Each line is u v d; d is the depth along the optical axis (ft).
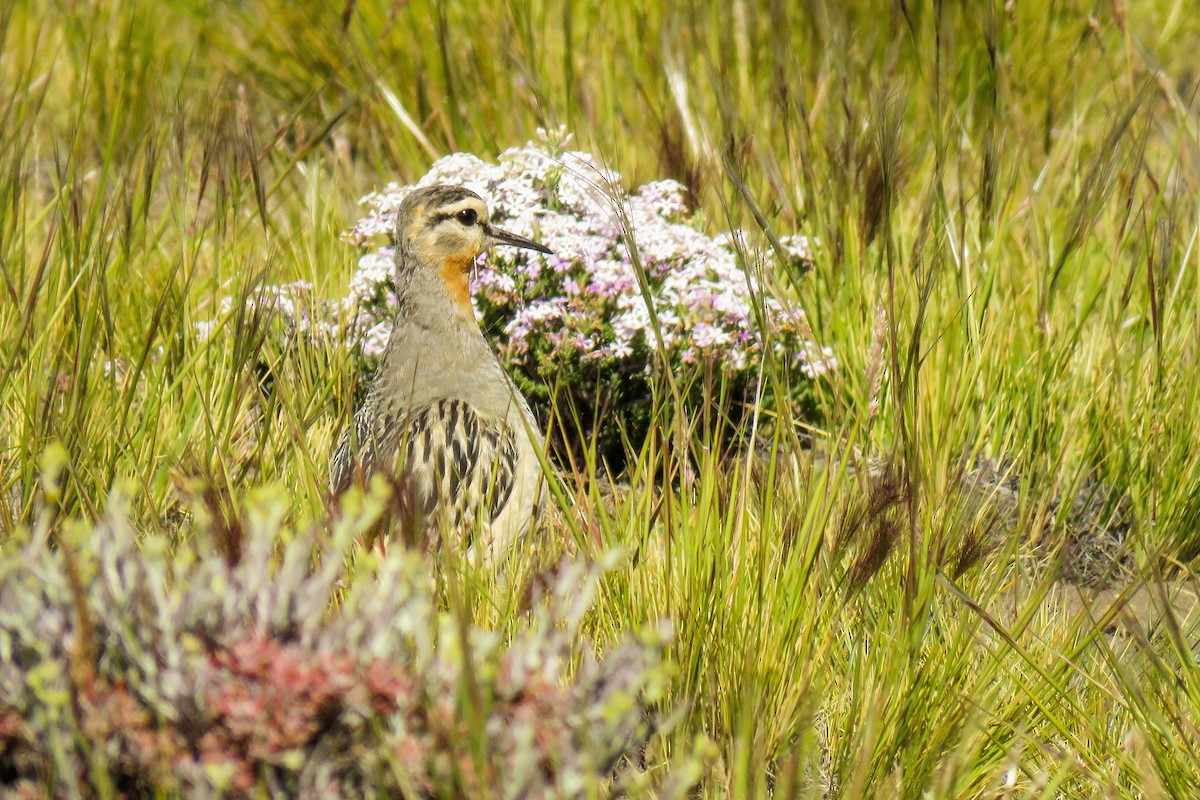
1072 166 44.80
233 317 35.37
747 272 28.48
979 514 31.73
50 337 33.55
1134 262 35.60
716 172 38.42
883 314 27.32
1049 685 26.35
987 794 24.59
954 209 41.96
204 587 19.11
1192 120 44.93
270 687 18.30
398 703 18.60
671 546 25.88
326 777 18.67
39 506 27.63
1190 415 34.83
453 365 32.78
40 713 18.43
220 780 17.39
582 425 37.27
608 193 34.40
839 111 45.70
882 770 24.68
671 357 35.99
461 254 32.96
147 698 18.48
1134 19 57.06
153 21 56.95
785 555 26.86
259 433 31.37
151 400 31.48
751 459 27.96
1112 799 22.48
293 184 46.98
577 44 52.95
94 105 50.26
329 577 19.51
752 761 23.31
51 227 32.12
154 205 47.42
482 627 25.20
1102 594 32.96
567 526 28.89
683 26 51.55
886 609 26.32
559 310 36.40
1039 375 36.01
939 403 33.78
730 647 25.11
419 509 26.45
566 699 19.34
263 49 55.83
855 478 30.37
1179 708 24.75
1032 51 52.49
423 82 49.03
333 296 40.24
